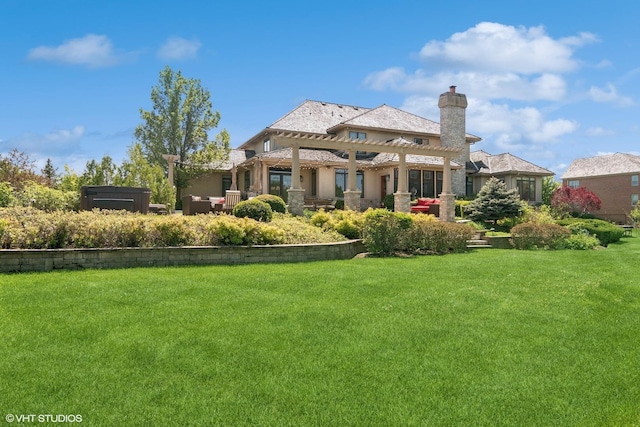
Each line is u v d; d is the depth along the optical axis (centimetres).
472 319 558
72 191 1641
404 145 2059
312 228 1264
